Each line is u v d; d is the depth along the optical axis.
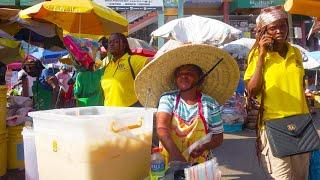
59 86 8.27
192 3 20.59
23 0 15.15
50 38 9.58
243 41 13.04
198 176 2.14
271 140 3.19
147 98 2.89
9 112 6.05
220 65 2.81
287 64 3.29
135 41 12.18
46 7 6.81
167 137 2.58
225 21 19.95
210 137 2.63
